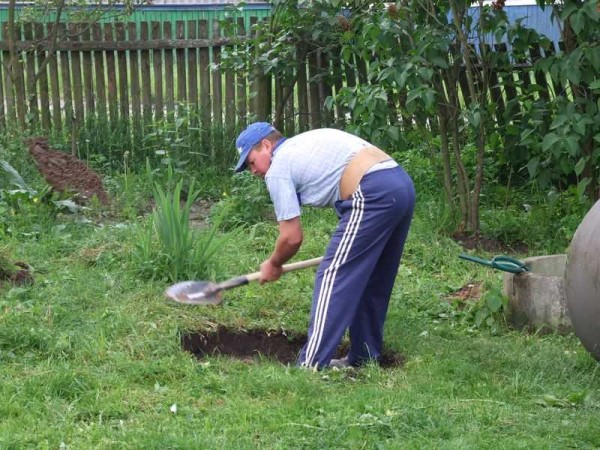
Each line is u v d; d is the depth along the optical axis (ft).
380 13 29.66
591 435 15.97
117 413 16.79
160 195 25.12
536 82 33.12
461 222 30.19
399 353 20.70
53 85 38.58
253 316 22.79
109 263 25.16
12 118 38.27
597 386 18.67
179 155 36.86
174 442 15.37
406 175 19.26
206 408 17.12
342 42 31.94
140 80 38.52
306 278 25.04
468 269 26.89
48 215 29.53
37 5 39.68
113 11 41.14
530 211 31.14
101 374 18.45
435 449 15.34
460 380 18.70
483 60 29.48
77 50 38.29
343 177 18.97
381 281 20.01
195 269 24.27
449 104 29.94
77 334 20.27
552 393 18.13
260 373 18.62
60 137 38.22
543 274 23.98
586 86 29.25
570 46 28.71
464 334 22.13
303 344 22.22
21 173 33.55
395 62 28.19
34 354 19.22
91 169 34.12
